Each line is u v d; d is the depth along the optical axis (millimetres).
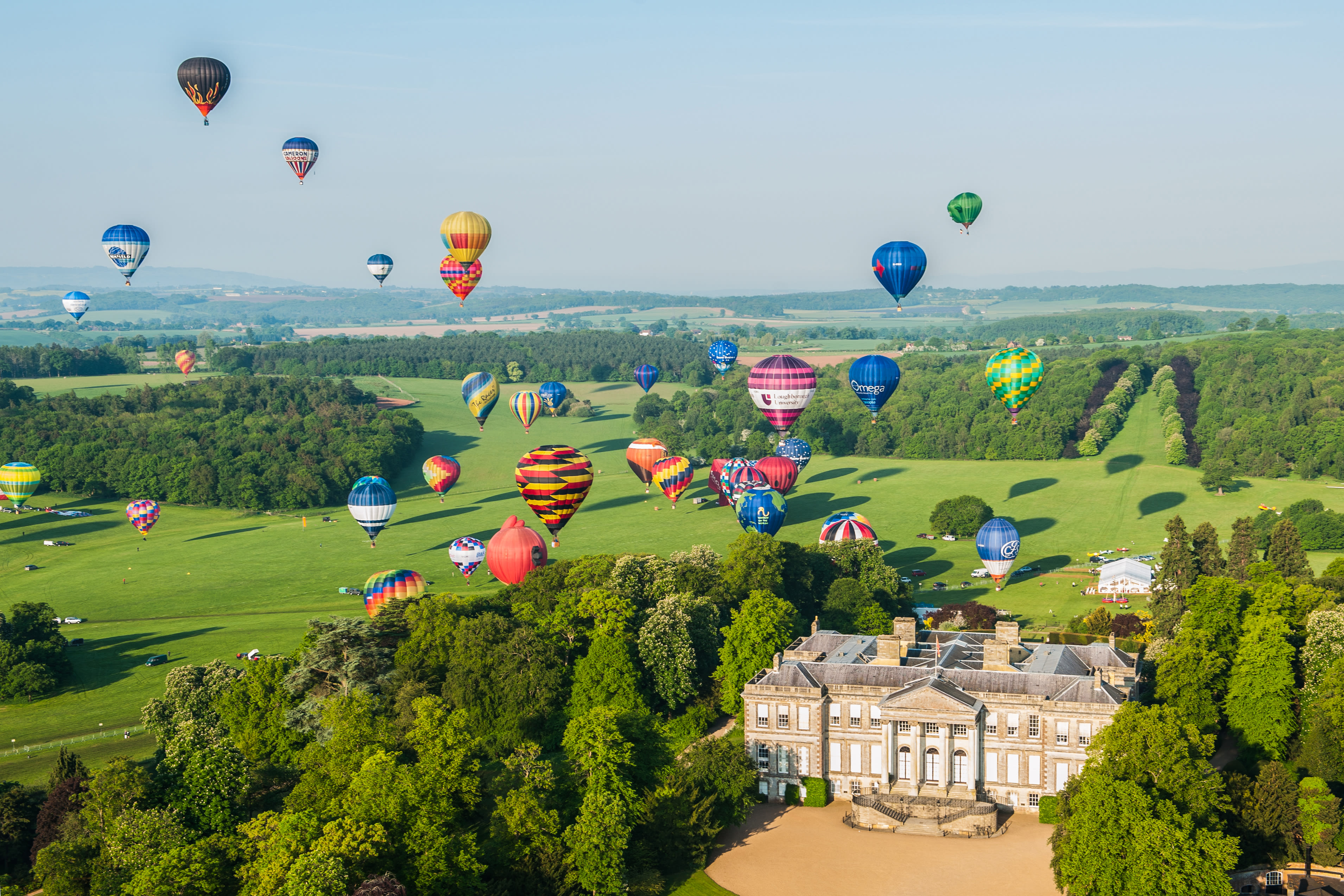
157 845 116312
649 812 125438
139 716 194125
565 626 170500
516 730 152625
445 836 114812
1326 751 132750
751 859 127500
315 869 104312
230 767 129375
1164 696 147375
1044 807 134375
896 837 132125
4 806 133375
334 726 137250
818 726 141625
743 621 164875
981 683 138875
